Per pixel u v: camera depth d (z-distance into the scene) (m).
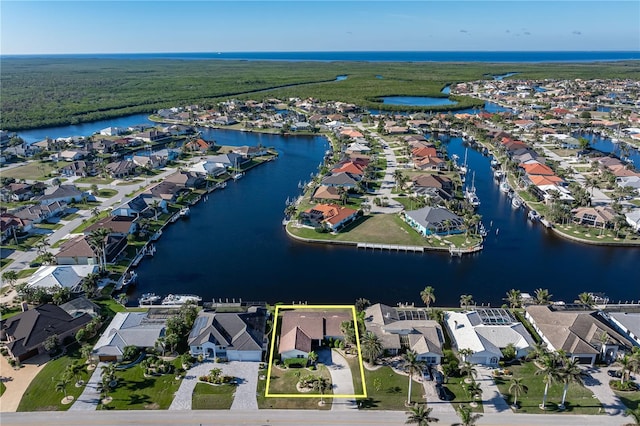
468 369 80.38
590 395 77.94
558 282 119.19
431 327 91.81
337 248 137.38
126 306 107.00
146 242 139.50
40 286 107.62
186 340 92.12
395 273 122.94
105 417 73.50
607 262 129.75
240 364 86.06
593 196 176.75
